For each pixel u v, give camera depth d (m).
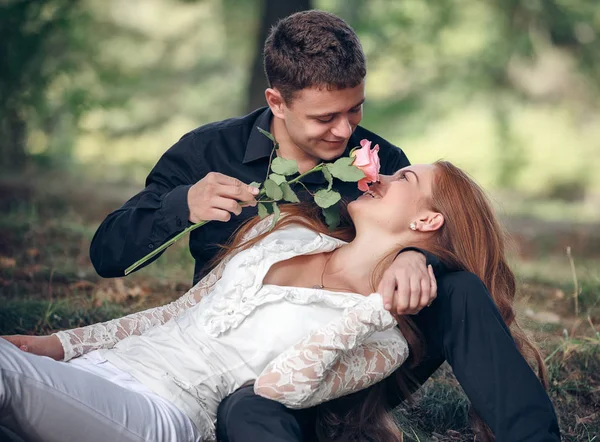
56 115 13.67
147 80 20.80
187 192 3.81
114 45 20.56
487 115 19.20
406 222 3.71
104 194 11.30
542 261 8.82
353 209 3.77
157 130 20.48
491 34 17.88
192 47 21.31
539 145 19.17
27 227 7.74
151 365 3.46
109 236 4.04
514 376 3.33
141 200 4.01
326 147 4.03
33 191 10.34
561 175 18.98
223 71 21.30
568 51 19.02
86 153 19.19
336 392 3.33
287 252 3.62
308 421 3.47
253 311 3.48
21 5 11.05
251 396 3.29
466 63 18.62
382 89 19.22
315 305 3.50
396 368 3.48
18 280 6.14
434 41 17.78
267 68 4.05
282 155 4.33
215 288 3.65
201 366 3.44
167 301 5.88
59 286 6.10
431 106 19.22
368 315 3.24
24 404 3.06
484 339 3.38
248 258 3.57
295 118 3.98
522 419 3.27
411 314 3.42
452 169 3.82
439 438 4.09
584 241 10.34
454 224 3.73
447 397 4.38
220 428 3.35
